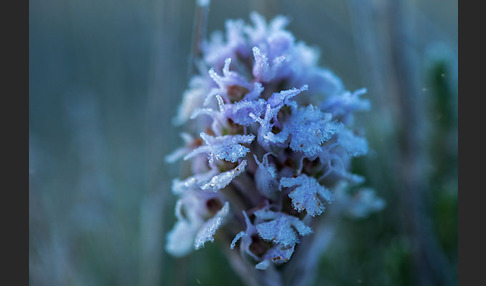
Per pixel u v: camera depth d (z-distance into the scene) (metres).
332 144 0.17
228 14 0.40
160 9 0.23
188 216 0.19
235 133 0.17
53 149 0.38
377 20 0.22
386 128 0.24
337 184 0.19
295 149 0.17
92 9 0.38
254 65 0.18
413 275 0.22
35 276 0.23
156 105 0.23
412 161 0.22
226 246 0.19
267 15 0.23
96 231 0.27
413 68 0.23
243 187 0.18
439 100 0.25
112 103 0.37
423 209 0.22
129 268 0.25
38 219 0.24
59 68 0.42
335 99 0.18
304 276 0.19
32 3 0.44
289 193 0.17
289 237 0.17
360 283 0.24
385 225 0.24
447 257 0.24
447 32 0.38
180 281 0.22
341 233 0.25
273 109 0.17
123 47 0.40
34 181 0.24
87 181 0.27
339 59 0.29
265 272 0.19
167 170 0.23
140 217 0.28
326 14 0.30
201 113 0.17
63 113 0.41
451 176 0.25
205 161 0.18
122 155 0.36
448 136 0.25
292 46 0.18
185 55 0.29
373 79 0.23
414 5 0.27
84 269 0.26
